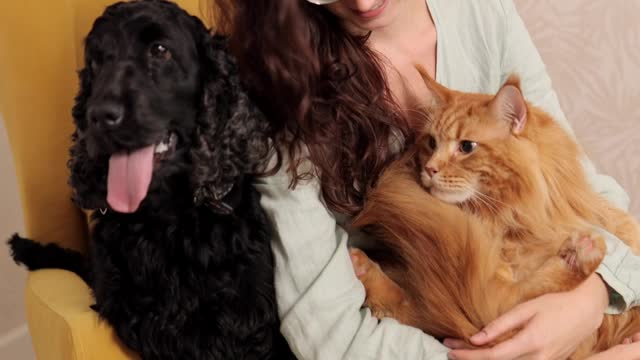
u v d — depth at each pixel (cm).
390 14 97
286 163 94
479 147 87
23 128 107
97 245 92
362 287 91
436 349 87
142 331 88
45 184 109
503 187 87
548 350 86
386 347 87
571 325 86
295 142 93
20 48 105
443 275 87
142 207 90
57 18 105
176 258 90
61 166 110
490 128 87
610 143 161
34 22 105
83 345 86
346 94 96
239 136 92
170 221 90
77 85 107
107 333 87
